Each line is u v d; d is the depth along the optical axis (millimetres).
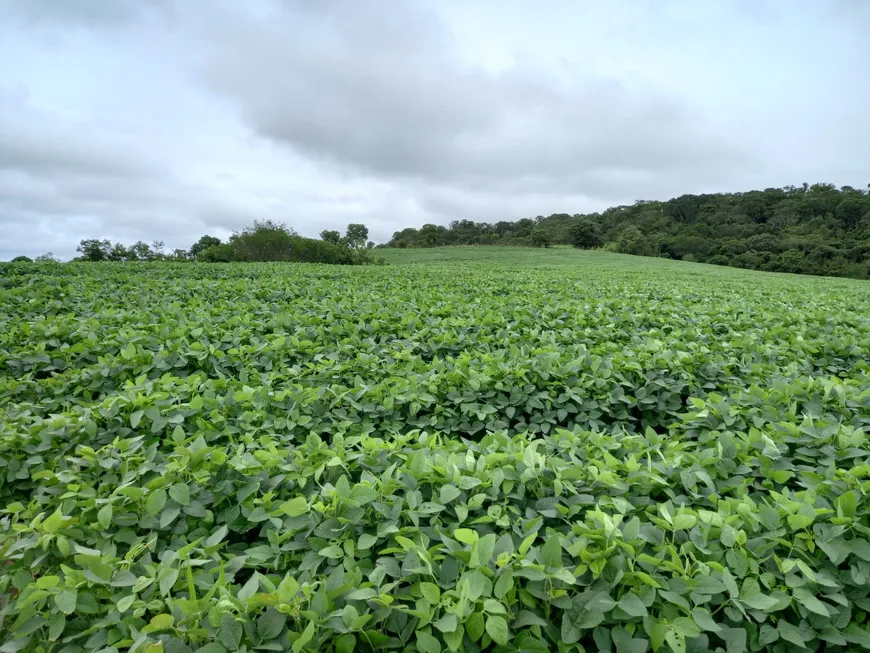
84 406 4559
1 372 5570
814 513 2379
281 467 2990
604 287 14508
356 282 14578
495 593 1970
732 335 7453
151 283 12117
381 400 4582
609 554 2221
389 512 2525
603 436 3531
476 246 90500
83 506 2850
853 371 6211
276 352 6125
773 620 2209
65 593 2186
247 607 1962
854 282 31297
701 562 2285
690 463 3180
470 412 4750
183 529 2768
